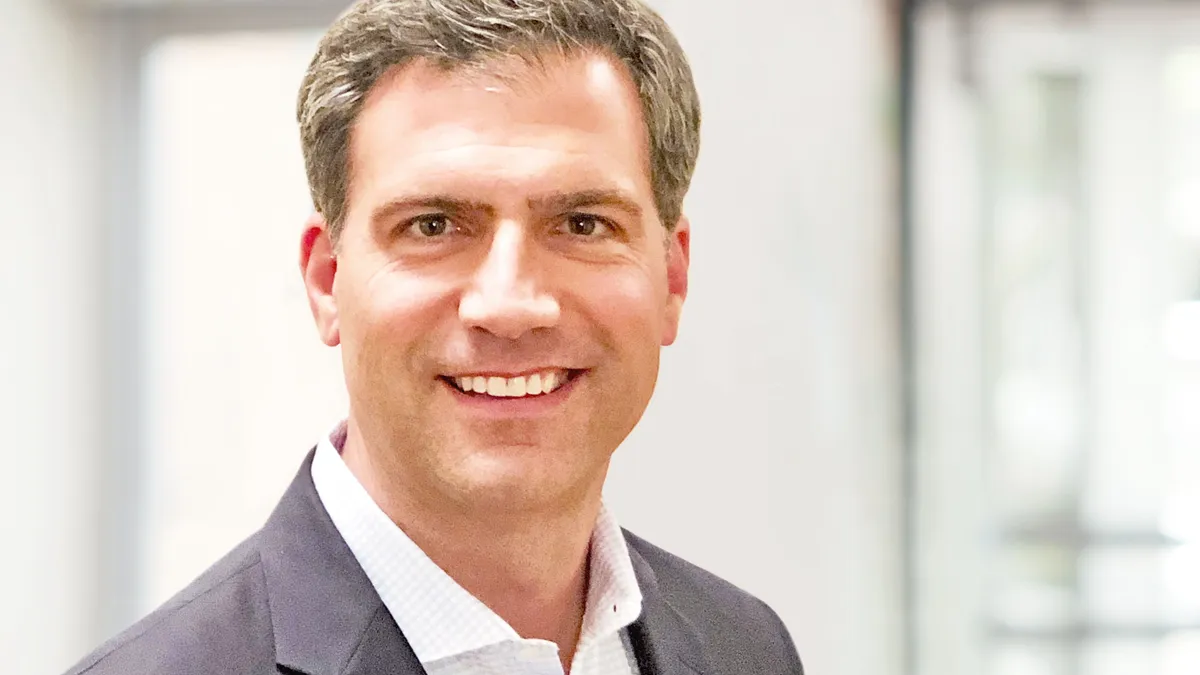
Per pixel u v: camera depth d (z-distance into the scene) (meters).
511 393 1.19
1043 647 2.74
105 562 3.03
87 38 2.99
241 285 3.04
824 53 2.53
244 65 3.02
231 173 3.03
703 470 2.52
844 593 2.54
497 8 1.17
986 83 2.71
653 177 1.28
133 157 3.03
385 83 1.19
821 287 2.53
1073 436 2.73
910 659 2.72
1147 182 2.71
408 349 1.17
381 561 1.23
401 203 1.16
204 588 1.21
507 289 1.15
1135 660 2.74
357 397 1.22
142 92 3.03
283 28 3.00
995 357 2.72
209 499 3.05
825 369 2.52
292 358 3.02
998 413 2.73
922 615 2.71
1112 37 2.69
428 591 1.23
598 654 1.41
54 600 2.93
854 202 2.54
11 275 2.82
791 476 2.52
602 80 1.21
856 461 2.55
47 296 2.90
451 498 1.20
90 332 3.01
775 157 2.53
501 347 1.17
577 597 1.39
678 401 2.53
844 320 2.53
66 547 2.96
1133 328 2.72
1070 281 2.73
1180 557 2.73
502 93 1.16
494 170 1.15
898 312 2.70
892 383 2.67
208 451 3.04
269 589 1.21
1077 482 2.73
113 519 3.03
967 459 2.72
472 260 1.17
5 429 2.82
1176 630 2.73
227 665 1.14
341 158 1.22
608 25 1.23
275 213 3.02
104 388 3.03
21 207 2.84
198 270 3.04
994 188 2.71
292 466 3.02
